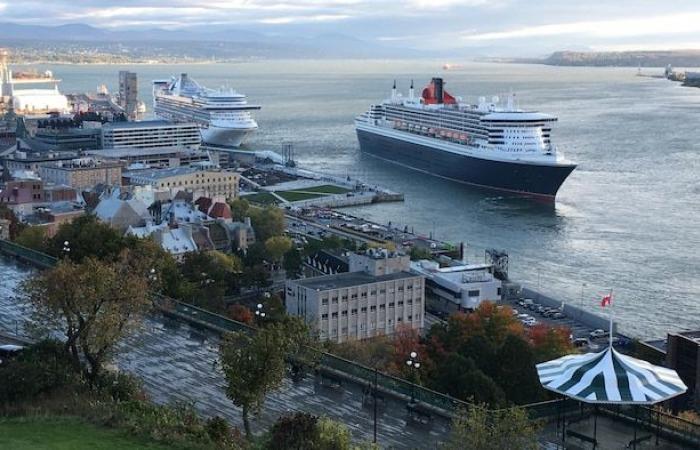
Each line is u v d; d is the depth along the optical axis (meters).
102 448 93.50
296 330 136.75
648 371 120.56
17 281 197.62
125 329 128.50
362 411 125.06
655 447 113.75
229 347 114.12
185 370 140.00
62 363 117.88
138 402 109.62
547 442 114.81
